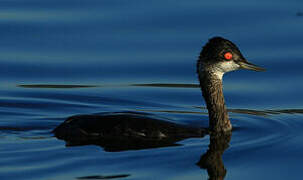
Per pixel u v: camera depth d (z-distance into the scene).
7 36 21.06
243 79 19.44
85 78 19.36
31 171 11.90
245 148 13.74
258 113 17.06
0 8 22.73
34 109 17.25
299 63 19.64
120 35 21.11
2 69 19.64
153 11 22.38
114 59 20.09
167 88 18.95
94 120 14.27
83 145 13.38
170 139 13.99
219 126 15.07
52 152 12.93
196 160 12.76
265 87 18.77
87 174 11.81
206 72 15.16
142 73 19.58
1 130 14.82
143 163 12.48
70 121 14.41
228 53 14.95
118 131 13.94
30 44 20.73
